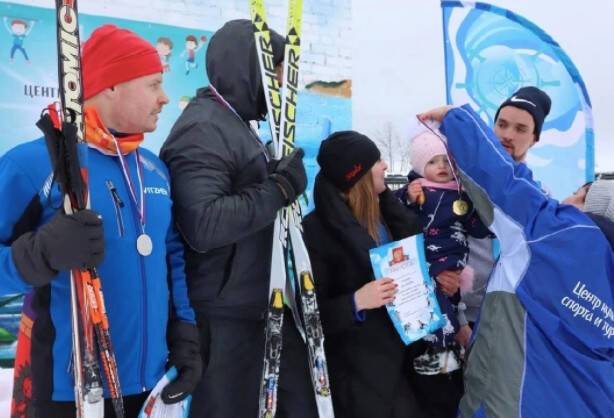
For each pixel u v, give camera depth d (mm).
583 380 1430
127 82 1220
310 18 4227
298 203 1527
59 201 1114
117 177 1185
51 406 1113
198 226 1289
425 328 1622
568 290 1424
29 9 3295
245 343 1471
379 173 1728
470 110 1583
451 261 1806
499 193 1482
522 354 1466
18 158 1101
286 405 1543
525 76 2814
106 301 1131
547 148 2768
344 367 1639
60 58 1033
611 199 1577
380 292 1553
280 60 1593
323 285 1650
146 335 1180
